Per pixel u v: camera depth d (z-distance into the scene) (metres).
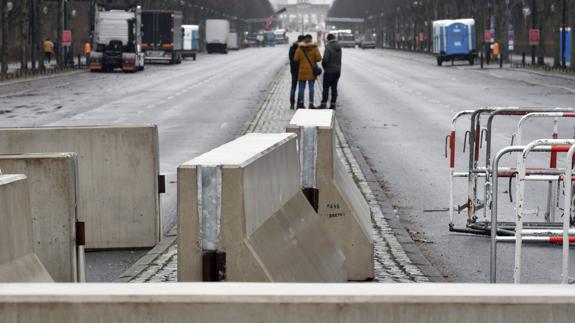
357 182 20.38
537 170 14.71
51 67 91.25
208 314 4.27
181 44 117.19
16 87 58.78
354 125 34.69
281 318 4.28
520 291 4.39
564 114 13.70
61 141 14.20
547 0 105.88
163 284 4.43
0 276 5.99
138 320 4.25
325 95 41.81
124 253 14.04
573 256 13.61
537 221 15.88
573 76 72.81
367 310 4.29
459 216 16.84
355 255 11.16
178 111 40.19
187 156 24.72
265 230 7.05
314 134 10.80
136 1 122.69
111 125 14.30
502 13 113.62
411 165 23.55
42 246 10.16
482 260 13.26
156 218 14.31
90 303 4.23
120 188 14.24
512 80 68.12
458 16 135.88
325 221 11.06
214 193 6.36
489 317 4.32
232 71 85.62
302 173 10.81
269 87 59.12
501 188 19.39
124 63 81.56
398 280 11.45
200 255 6.38
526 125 33.59
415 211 17.34
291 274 7.13
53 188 10.14
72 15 99.38
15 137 14.12
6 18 72.50
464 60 108.31
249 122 34.81
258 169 7.02
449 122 35.72
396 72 84.31
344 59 127.88
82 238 10.41
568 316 4.32
